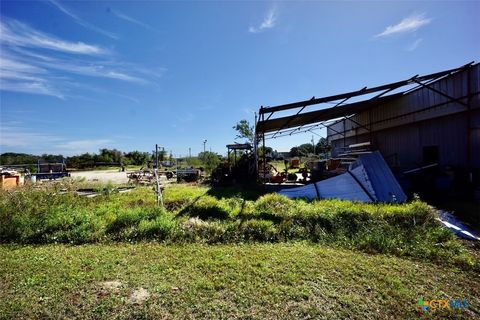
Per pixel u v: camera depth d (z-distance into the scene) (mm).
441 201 7695
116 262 3947
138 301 2832
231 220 5965
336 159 12766
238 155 18219
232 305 2748
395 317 2559
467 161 8430
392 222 5352
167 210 7312
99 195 9586
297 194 8922
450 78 8945
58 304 2787
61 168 23797
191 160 33625
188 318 2535
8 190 9266
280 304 2758
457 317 2572
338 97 8984
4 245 4977
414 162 10812
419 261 3953
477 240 4734
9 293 3031
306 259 3963
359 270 3572
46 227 5453
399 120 11688
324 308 2691
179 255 4238
